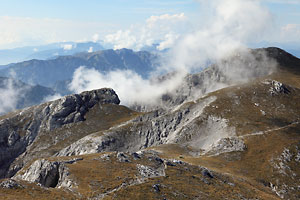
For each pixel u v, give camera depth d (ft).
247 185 269.03
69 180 207.41
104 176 215.92
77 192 188.34
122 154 271.90
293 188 328.08
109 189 194.29
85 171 223.92
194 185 217.56
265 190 304.50
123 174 221.25
